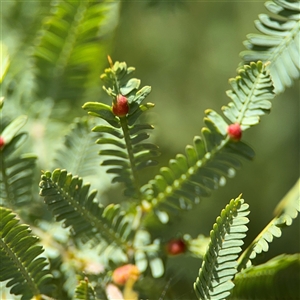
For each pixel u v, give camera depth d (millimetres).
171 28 1211
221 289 670
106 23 773
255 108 702
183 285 736
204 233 1161
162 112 1270
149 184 719
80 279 698
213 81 1328
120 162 705
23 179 727
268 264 704
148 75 1224
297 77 706
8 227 678
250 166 1357
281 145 1397
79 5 751
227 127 707
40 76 771
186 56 1277
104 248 719
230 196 1283
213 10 1289
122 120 684
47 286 695
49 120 774
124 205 750
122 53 1091
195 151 713
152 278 730
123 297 712
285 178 1365
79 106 778
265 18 712
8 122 729
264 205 1337
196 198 719
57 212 695
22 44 792
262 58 710
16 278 689
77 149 749
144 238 731
